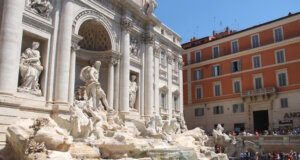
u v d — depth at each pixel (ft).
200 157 78.38
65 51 72.84
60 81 70.69
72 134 59.72
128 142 58.85
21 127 54.29
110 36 94.38
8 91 58.18
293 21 134.82
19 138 48.55
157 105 117.80
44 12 71.31
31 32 67.36
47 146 46.21
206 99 164.35
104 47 97.04
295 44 132.67
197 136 102.94
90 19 86.69
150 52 113.60
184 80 178.19
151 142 71.87
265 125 139.23
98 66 84.69
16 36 61.00
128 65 98.53
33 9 68.64
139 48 111.34
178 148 72.43
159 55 126.21
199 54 173.17
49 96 69.10
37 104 66.18
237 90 151.12
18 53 62.39
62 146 47.06
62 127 63.10
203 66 169.07
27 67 65.57
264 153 109.81
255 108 141.79
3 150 52.42
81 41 93.86
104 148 56.39
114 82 95.14
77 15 81.20
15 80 61.05
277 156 99.71
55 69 71.72
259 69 144.05
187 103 173.58
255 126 141.38
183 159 68.03
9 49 59.21
